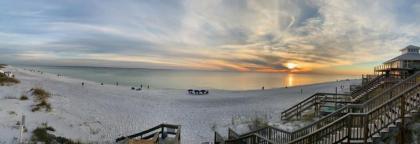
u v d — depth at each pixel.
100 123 20.06
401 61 26.08
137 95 39.62
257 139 12.85
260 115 22.73
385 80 19.30
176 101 35.00
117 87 52.69
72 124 18.17
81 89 39.22
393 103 9.94
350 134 9.46
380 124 10.10
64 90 34.66
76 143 14.01
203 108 29.11
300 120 18.19
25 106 19.80
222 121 22.17
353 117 10.29
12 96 22.48
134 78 115.62
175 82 99.56
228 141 13.83
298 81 126.69
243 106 29.72
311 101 20.72
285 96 38.69
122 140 15.02
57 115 19.23
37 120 16.88
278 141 13.02
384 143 9.49
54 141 13.57
